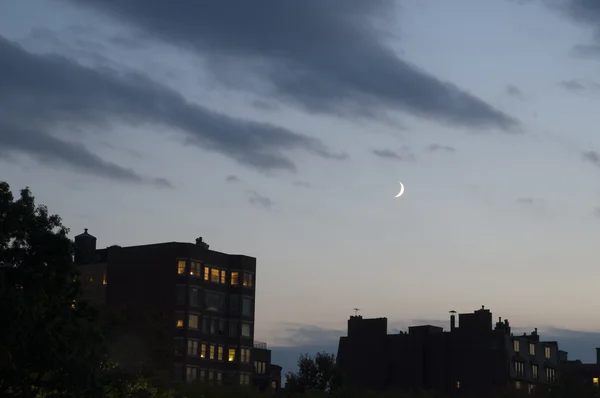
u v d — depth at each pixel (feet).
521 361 579.07
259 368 514.68
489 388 565.12
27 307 164.96
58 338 171.01
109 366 276.00
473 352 577.02
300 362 515.50
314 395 459.32
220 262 483.51
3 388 170.09
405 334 598.34
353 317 614.75
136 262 468.75
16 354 166.30
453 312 597.11
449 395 574.97
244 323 483.10
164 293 458.91
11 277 173.27
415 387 582.35
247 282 488.85
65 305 179.22
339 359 612.70
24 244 180.96
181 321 455.22
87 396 185.68
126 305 404.36
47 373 190.90
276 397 428.97
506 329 599.16
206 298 469.57
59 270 180.86
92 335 182.91
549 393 537.24
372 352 602.03
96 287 474.90
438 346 589.32
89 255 490.08
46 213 187.32
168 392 316.40
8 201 180.34
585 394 532.73
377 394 502.79
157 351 404.36
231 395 394.52
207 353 464.65
